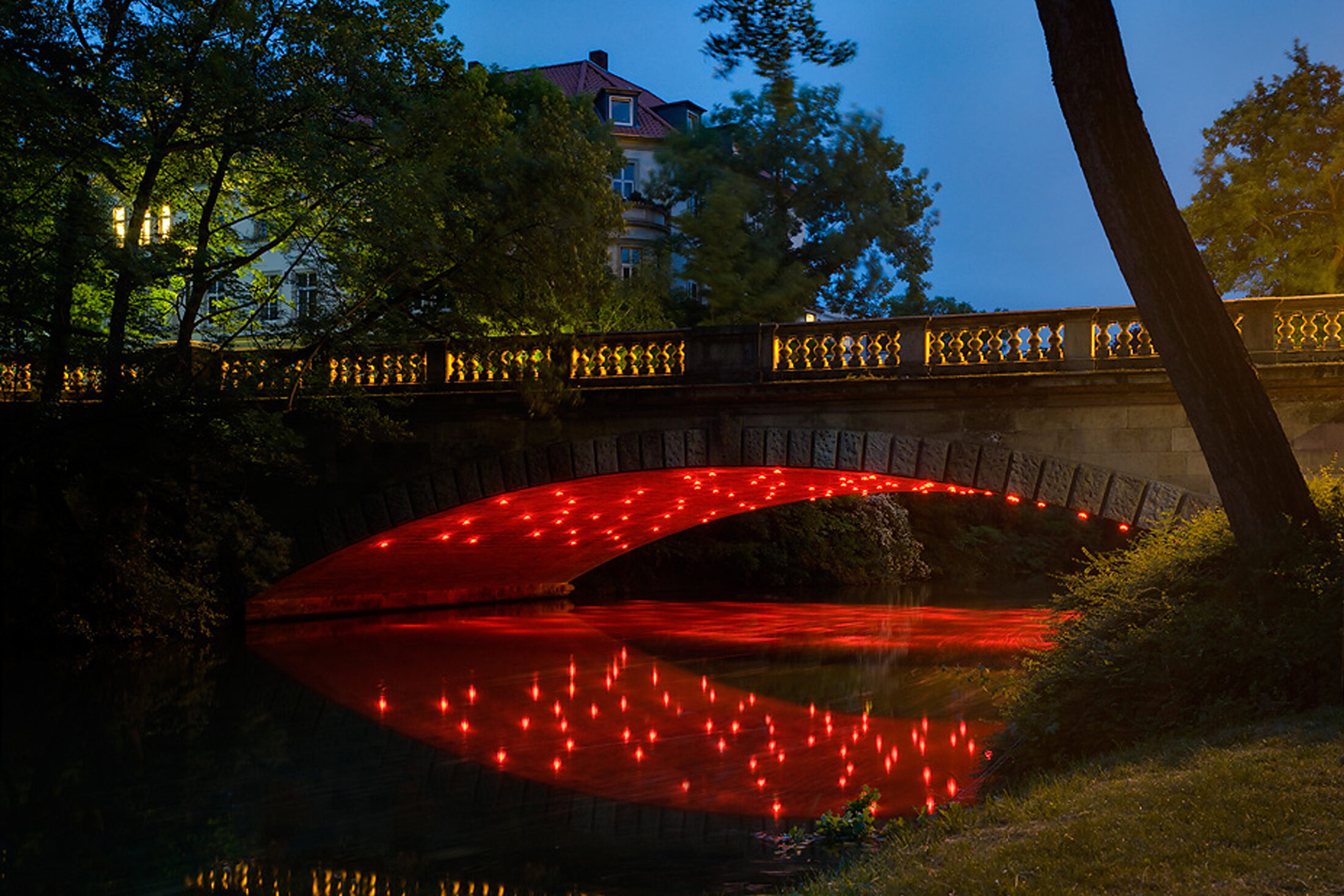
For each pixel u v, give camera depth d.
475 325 21.53
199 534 22.95
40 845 9.36
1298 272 27.22
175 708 15.92
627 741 13.61
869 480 22.69
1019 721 9.66
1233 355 9.38
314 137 18.16
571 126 21.88
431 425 22.47
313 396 21.28
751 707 16.05
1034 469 18.09
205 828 9.90
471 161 21.22
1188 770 6.57
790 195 34.31
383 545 24.67
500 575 33.03
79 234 16.89
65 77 17.66
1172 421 17.44
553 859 8.70
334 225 20.41
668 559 39.84
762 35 11.46
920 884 5.34
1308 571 8.65
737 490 25.06
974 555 52.03
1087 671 9.22
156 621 22.67
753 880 7.95
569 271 21.20
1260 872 4.81
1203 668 8.41
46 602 21.64
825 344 19.75
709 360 20.39
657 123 51.38
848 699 16.61
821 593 38.72
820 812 9.98
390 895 7.96
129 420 19.11
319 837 9.55
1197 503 17.16
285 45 19.22
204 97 17.86
